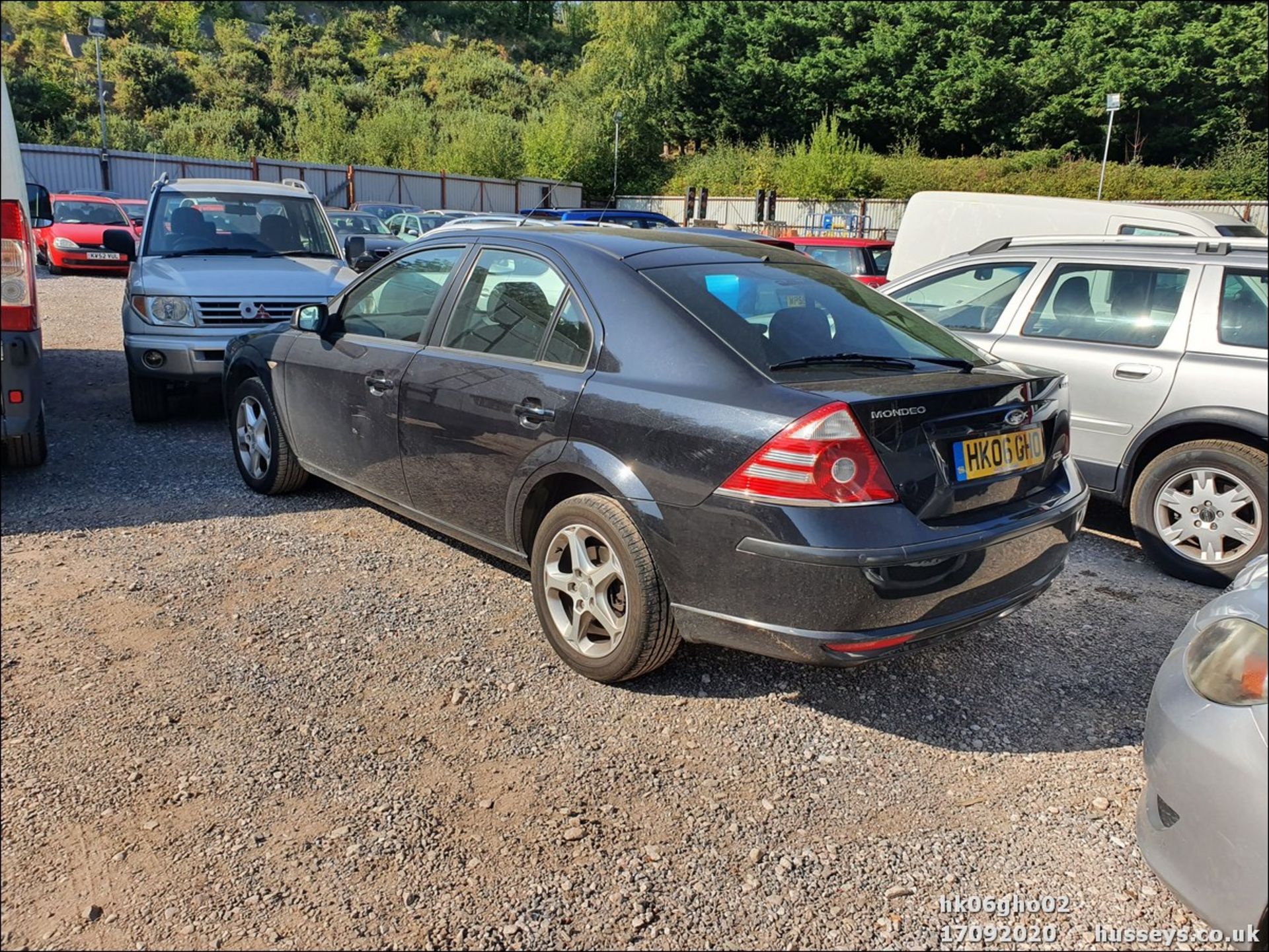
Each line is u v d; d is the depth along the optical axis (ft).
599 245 12.16
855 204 126.52
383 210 81.92
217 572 14.12
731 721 10.62
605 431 10.69
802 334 10.93
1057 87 151.53
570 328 11.67
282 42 273.95
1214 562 15.24
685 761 9.82
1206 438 15.79
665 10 182.91
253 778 9.21
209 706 10.47
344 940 7.25
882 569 9.11
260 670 11.28
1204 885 7.09
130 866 7.97
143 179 102.63
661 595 10.43
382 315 14.97
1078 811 9.27
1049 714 11.12
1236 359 15.28
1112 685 11.86
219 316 22.11
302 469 17.17
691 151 193.36
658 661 10.75
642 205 147.13
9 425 16.74
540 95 254.06
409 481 13.88
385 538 15.84
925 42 162.91
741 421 9.59
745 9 179.63
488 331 12.81
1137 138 149.07
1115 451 16.49
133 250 24.34
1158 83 144.77
